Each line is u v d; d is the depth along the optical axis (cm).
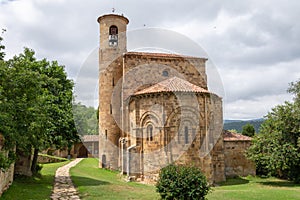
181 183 1413
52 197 1598
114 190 1827
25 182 2023
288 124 2636
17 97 1373
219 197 1689
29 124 1449
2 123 1228
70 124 2378
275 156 2512
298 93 3103
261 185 2494
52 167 3375
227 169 2912
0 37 1412
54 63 2575
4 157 1220
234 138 3003
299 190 2133
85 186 1945
